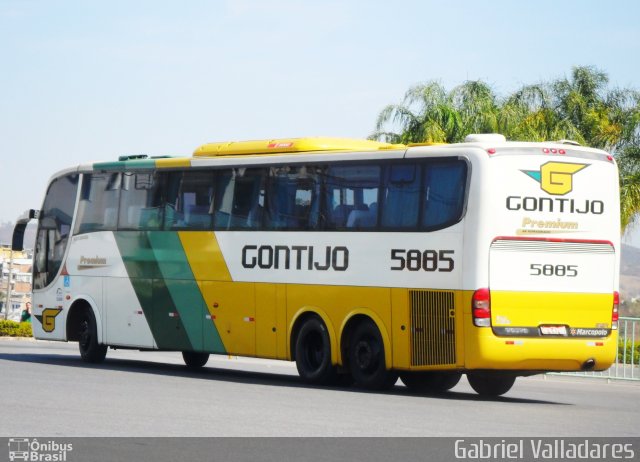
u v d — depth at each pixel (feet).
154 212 83.25
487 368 63.93
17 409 50.26
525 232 65.00
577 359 66.33
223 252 77.77
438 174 66.03
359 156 70.03
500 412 57.16
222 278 77.77
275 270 74.38
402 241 67.15
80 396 57.26
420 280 66.13
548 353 65.21
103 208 87.61
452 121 150.82
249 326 75.82
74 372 75.82
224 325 77.56
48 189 92.84
